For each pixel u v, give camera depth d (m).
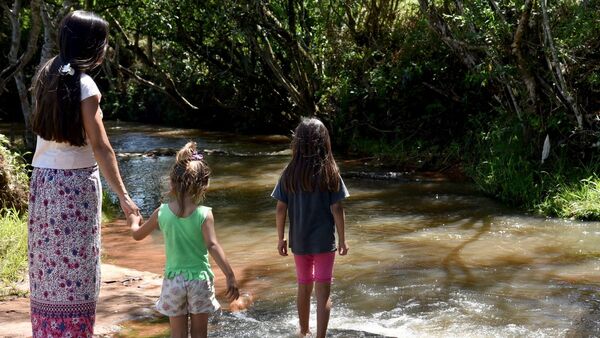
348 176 11.76
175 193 4.00
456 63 12.85
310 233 4.59
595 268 6.51
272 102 17.91
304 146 4.60
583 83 9.88
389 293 5.81
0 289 5.66
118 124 21.56
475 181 10.73
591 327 4.95
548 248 7.25
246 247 7.52
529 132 10.23
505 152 10.33
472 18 9.96
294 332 4.87
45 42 11.48
